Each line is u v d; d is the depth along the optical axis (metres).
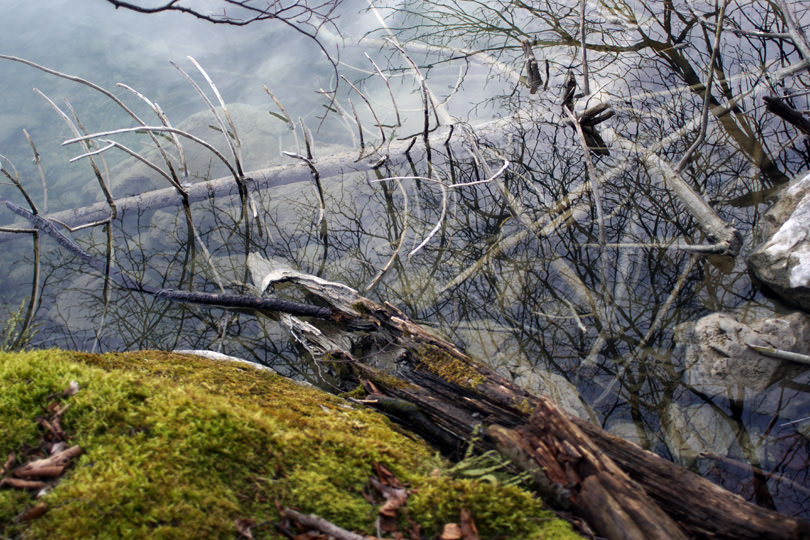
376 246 4.87
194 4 8.68
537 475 2.21
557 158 5.55
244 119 6.73
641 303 3.94
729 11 6.41
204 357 3.20
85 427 2.07
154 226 5.40
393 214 5.25
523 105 6.37
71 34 8.60
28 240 5.23
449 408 2.70
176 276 4.75
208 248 5.07
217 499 1.91
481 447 2.45
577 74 6.46
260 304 3.86
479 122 6.28
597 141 5.66
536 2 7.39
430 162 5.86
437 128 6.27
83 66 7.90
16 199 5.87
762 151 5.03
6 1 9.45
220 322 4.18
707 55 6.14
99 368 2.40
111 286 4.66
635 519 2.00
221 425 2.13
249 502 1.94
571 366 3.52
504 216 5.01
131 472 1.91
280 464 2.10
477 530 1.99
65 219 5.55
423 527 1.98
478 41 7.32
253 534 1.84
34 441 2.01
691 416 3.09
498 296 4.17
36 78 7.69
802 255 3.62
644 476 2.24
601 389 3.34
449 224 5.00
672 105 5.76
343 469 2.14
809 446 2.85
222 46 8.31
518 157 5.66
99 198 5.84
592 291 4.10
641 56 6.45
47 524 1.74
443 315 4.05
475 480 2.15
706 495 2.13
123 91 7.45
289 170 5.95
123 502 1.82
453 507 2.04
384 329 3.27
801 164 4.82
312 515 1.90
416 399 2.79
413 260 4.63
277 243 5.05
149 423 2.11
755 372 3.27
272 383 2.90
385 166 5.92
